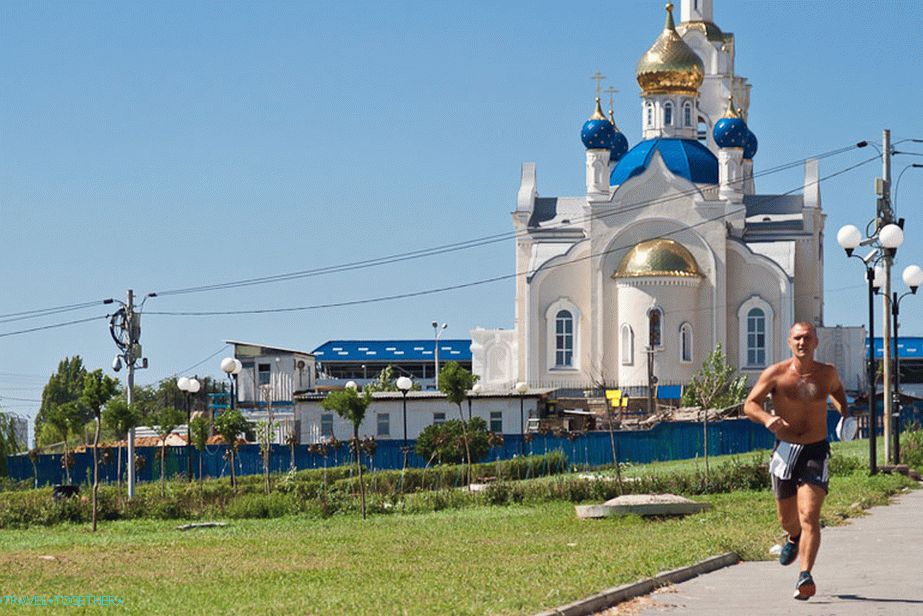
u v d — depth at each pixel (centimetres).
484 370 10262
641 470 5225
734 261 9800
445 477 5128
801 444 1712
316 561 2344
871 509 2986
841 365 9906
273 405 9381
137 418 4425
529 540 2652
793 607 1639
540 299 9919
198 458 6662
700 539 2345
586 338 9881
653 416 7962
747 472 4009
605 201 9844
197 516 3953
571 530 2916
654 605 1683
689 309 9638
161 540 3034
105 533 3488
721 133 9962
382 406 7694
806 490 1691
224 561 2400
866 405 7025
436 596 1750
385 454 6519
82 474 6606
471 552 2398
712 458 6100
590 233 9862
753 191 10950
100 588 2044
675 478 4012
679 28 11219
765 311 9756
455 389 5356
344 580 2009
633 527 2906
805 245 10106
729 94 10781
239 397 9638
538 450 6556
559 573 1938
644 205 9800
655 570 1906
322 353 13738
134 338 5478
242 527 3534
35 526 3816
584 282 9906
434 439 6231
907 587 1775
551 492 3950
